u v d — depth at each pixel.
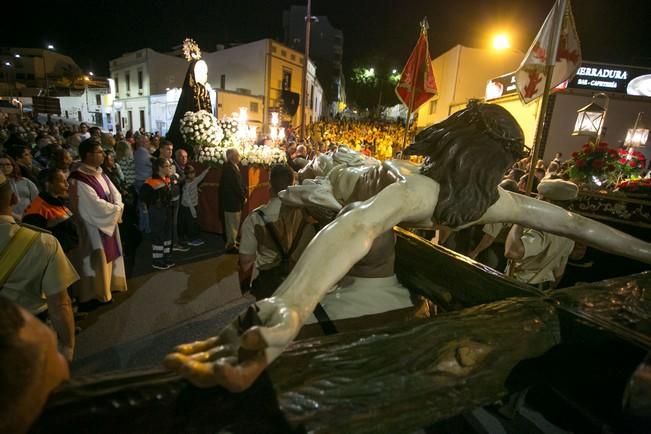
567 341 1.09
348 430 0.76
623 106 10.43
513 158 1.33
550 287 2.97
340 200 1.81
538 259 2.76
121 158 6.40
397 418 0.83
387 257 1.82
